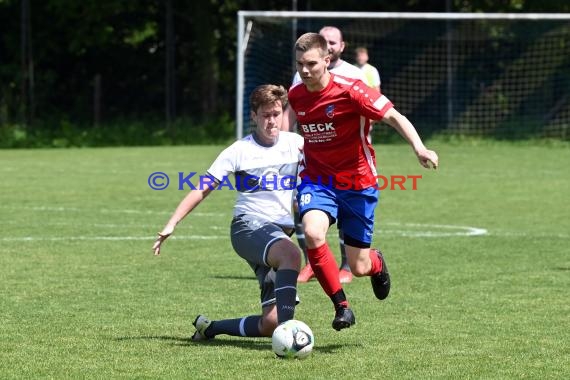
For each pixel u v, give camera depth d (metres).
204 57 101.25
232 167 19.39
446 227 39.28
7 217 41.28
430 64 98.31
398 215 43.22
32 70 100.44
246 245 19.12
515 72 95.81
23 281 26.69
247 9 104.62
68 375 16.81
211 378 16.56
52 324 21.27
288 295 18.42
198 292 25.27
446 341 19.66
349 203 20.03
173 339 19.92
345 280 27.22
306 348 17.95
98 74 104.50
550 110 94.56
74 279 27.08
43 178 59.69
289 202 19.80
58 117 101.75
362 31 99.38
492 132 95.81
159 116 104.00
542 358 18.17
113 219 40.97
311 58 19.11
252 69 95.12
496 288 25.98
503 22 96.06
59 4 97.94
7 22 102.69
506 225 39.91
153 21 104.25
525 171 65.00
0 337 19.92
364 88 19.34
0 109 96.94
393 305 23.70
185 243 34.41
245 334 19.45
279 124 19.47
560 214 43.75
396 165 68.75
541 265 29.91
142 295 24.80
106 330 20.69
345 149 19.78
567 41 94.06
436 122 98.06
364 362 17.81
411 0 102.38
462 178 60.56
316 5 101.94
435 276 27.89
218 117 101.38
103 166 68.38
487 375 16.88
